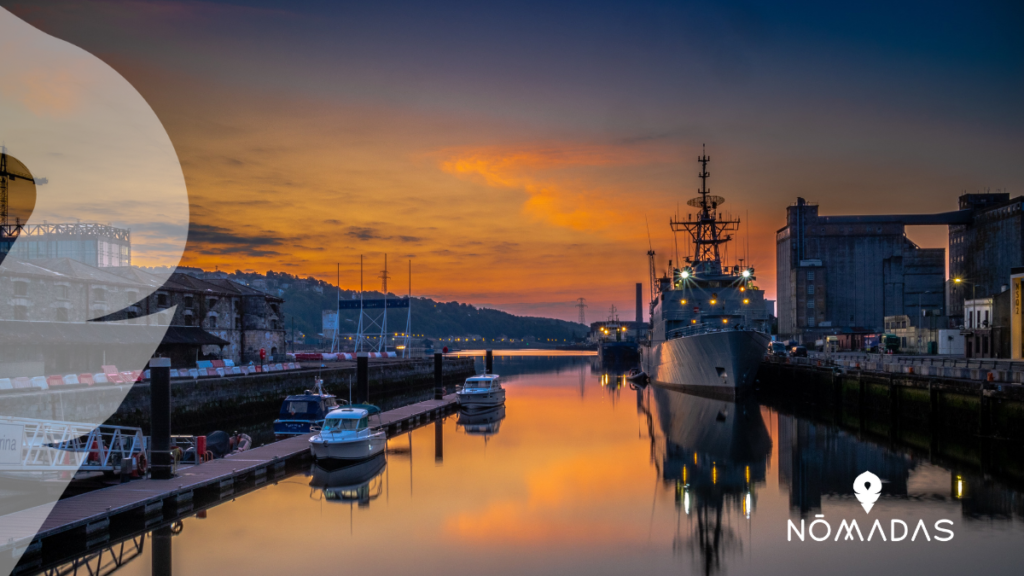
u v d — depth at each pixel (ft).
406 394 280.10
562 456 132.26
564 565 72.23
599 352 587.68
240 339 265.54
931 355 270.46
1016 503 91.66
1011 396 120.57
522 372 453.17
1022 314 199.41
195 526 83.30
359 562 72.49
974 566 69.92
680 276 250.16
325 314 385.70
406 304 387.14
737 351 200.95
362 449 118.62
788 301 499.92
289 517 88.02
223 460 107.45
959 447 131.75
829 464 119.75
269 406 190.08
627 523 87.30
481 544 78.84
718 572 68.13
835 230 483.10
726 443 144.97
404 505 95.20
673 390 259.80
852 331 458.91
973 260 462.19
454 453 135.44
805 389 224.12
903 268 476.54
